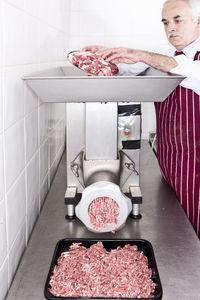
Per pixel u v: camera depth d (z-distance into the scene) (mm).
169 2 1720
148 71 1511
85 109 1188
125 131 1293
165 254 1078
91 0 2340
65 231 1211
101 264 987
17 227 1053
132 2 2328
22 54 1072
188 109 1657
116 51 1212
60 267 978
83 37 2395
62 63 2025
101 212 1092
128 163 1296
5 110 903
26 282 934
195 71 1325
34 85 1003
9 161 951
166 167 1759
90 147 1205
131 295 871
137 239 1104
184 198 1704
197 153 1664
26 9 1107
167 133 1774
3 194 898
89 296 873
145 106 2479
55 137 1834
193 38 1701
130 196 1318
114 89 1031
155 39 2371
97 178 1161
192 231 1228
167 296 886
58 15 1837
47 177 1600
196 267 1014
